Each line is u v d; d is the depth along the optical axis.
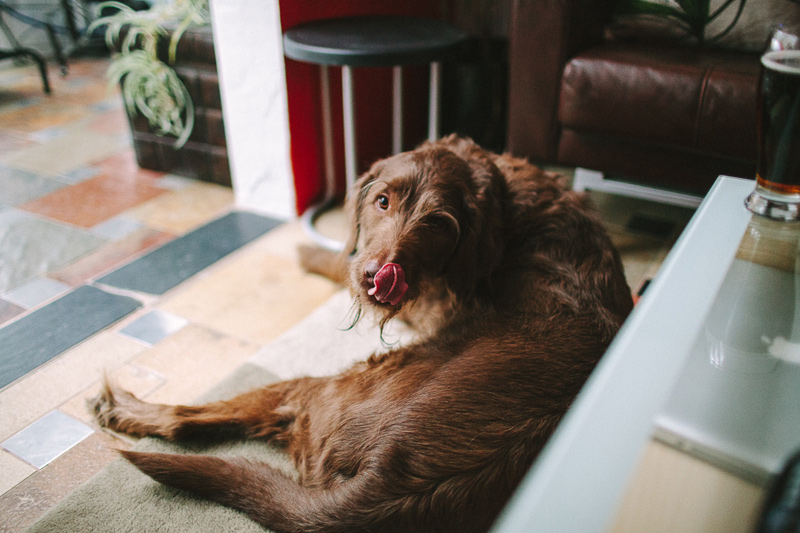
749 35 1.74
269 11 1.75
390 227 1.02
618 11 1.91
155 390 1.31
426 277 1.05
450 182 1.05
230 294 1.66
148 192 2.22
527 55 1.74
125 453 0.96
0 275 1.70
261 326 1.54
